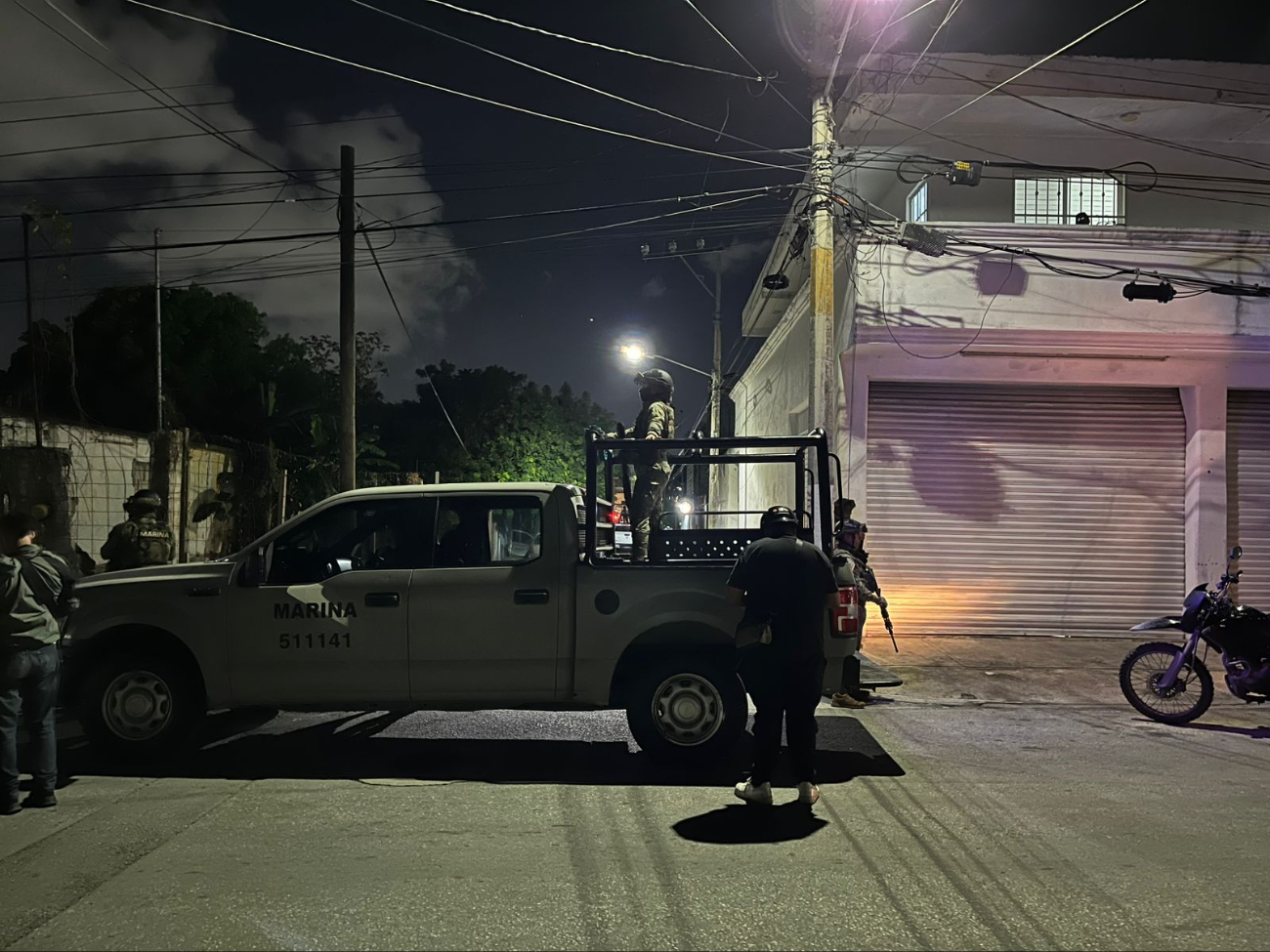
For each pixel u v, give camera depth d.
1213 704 9.06
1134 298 12.98
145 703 6.45
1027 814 5.49
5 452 14.87
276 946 3.69
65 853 4.75
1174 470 13.51
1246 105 15.72
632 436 7.61
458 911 4.03
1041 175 16.77
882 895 4.22
